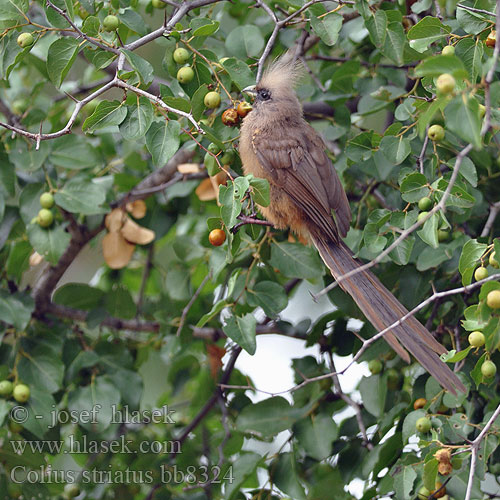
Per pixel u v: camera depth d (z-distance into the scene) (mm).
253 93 10125
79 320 11672
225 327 9109
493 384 9078
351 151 9641
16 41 8969
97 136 12484
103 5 9367
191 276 11992
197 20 8680
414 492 8438
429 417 8391
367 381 9867
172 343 11523
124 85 7898
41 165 10617
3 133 10805
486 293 7504
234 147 9750
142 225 12367
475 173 8461
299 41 10852
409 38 8289
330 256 9852
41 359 10344
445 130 9359
